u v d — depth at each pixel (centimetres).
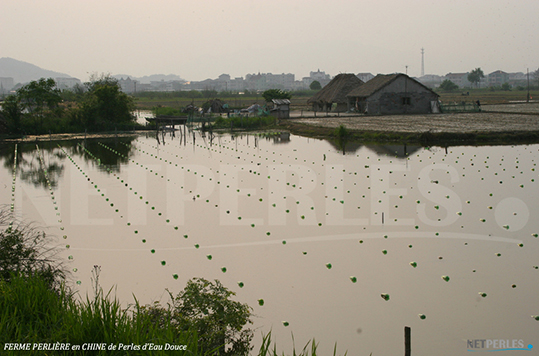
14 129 4169
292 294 902
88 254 1132
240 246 1176
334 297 888
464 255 1076
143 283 962
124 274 1009
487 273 977
